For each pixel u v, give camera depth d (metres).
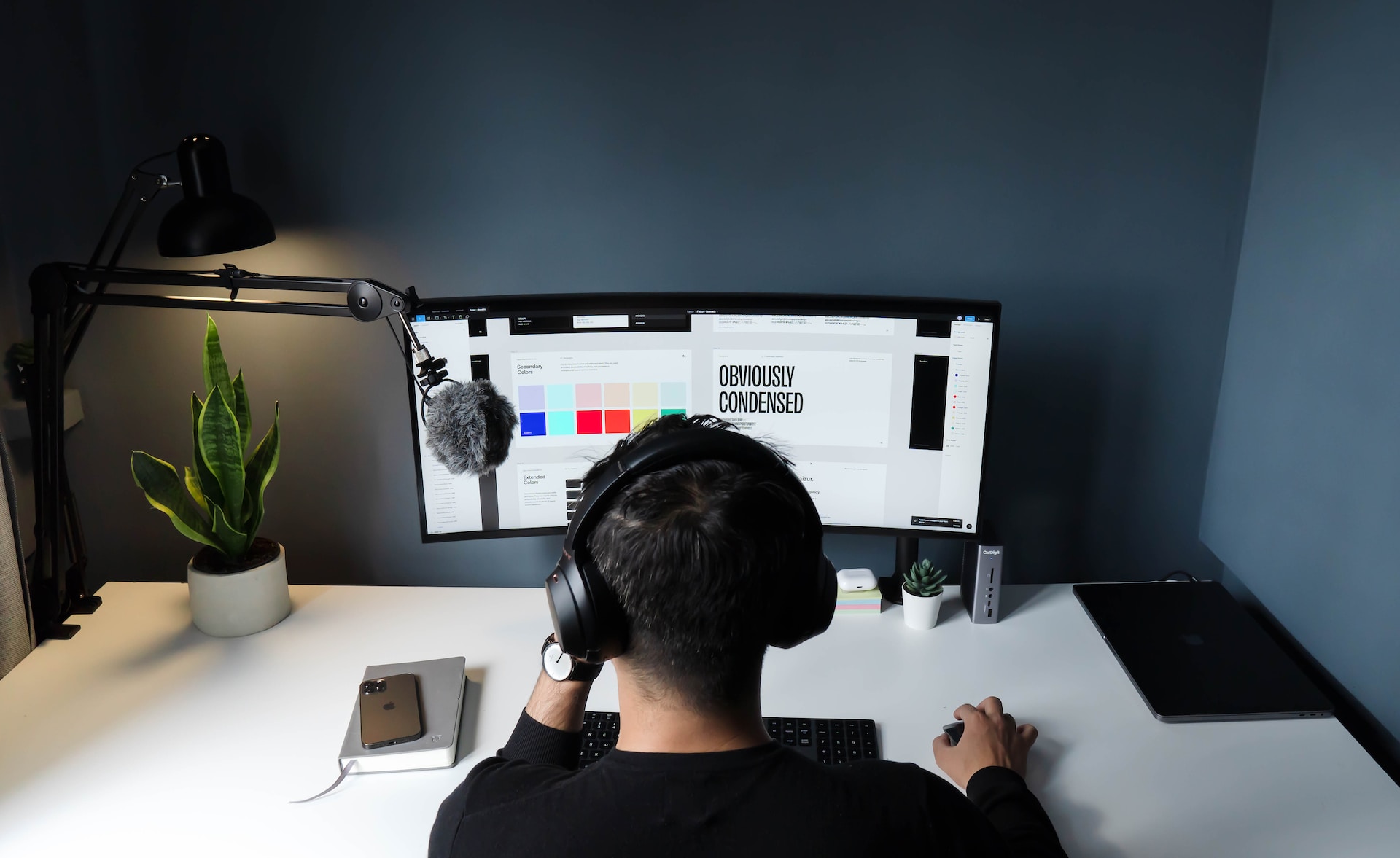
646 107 1.64
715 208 1.69
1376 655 1.35
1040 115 1.63
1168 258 1.70
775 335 1.55
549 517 1.65
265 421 1.82
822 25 1.59
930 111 1.63
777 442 1.60
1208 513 1.83
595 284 1.73
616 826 0.67
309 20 1.59
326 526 1.89
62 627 1.59
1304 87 1.49
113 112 1.63
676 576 0.68
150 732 1.36
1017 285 1.72
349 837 1.18
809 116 1.64
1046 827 1.03
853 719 1.37
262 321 1.75
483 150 1.66
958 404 1.55
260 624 1.60
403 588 1.75
